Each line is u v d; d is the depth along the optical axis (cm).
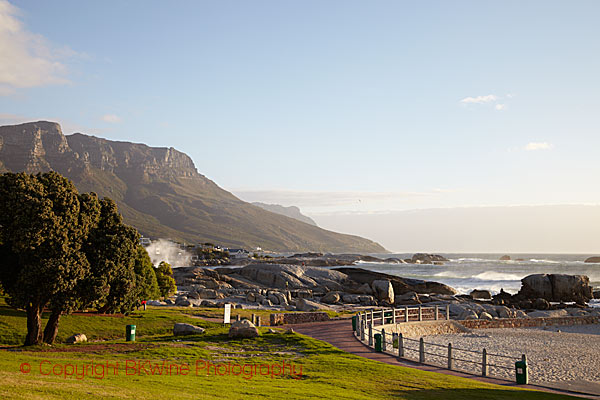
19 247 2972
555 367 3195
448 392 2002
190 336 3625
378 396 1833
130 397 1442
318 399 1678
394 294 11250
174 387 1758
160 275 7631
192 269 13250
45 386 1445
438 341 4397
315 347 3162
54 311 3334
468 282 15362
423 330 4844
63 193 3189
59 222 3083
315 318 5162
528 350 3941
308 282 12044
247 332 3528
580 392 2261
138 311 5009
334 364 2578
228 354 2900
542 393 2112
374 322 4738
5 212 3006
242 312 5797
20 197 2988
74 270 3128
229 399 1573
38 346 3092
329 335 3884
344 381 2147
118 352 2883
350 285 12025
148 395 1507
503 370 2995
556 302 10038
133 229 3653
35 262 3006
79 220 3262
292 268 12862
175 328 3778
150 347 3092
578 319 6134
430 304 8925
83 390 1464
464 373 2594
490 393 2020
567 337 4766
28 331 3206
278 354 2916
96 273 3322
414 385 2119
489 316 5969
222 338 3528
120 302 3609
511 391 2109
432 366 2753
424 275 18588
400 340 3003
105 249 3394
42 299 3161
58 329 3734
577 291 10181
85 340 3528
